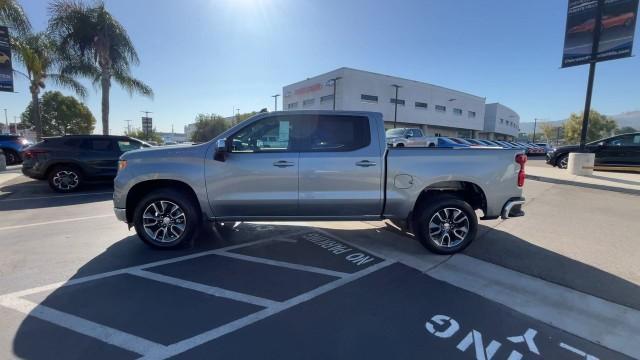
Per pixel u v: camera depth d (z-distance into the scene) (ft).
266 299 10.84
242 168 14.20
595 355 8.26
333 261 14.11
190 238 14.82
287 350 8.28
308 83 161.68
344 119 14.56
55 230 18.11
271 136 14.55
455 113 185.57
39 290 11.22
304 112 14.52
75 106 180.24
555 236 17.39
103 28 54.85
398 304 10.58
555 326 9.46
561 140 262.88
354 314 10.00
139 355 8.04
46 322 9.36
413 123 164.55
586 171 39.60
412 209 14.64
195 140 208.95
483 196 14.80
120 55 58.08
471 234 14.69
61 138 30.09
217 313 9.96
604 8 37.93
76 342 8.48
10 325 9.18
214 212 14.60
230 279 12.28
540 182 36.91
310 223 19.97
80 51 56.08
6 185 33.96
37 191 30.68
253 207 14.42
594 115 207.10
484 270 13.19
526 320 9.75
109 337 8.72
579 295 11.18
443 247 14.69
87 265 13.34
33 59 59.67
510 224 19.74
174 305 10.39
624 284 11.94
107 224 19.39
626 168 42.42
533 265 13.65
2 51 41.09
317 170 14.19
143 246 15.61
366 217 14.73
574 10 40.22
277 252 15.12
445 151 14.55
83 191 30.99
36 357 7.88
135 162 14.42
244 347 8.39
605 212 22.76
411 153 14.43
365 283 12.05
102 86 56.59
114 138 31.83
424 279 12.41
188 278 12.30
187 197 14.73
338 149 14.38
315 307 10.37
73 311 9.96
